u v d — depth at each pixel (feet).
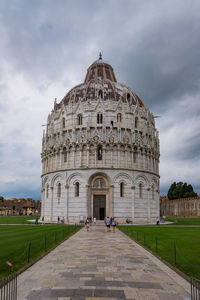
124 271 53.72
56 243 92.53
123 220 218.38
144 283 45.68
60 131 247.50
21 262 60.95
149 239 104.99
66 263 61.00
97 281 46.44
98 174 225.15
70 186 228.84
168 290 42.16
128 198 224.12
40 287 42.88
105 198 223.92
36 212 650.84
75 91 262.88
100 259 65.87
